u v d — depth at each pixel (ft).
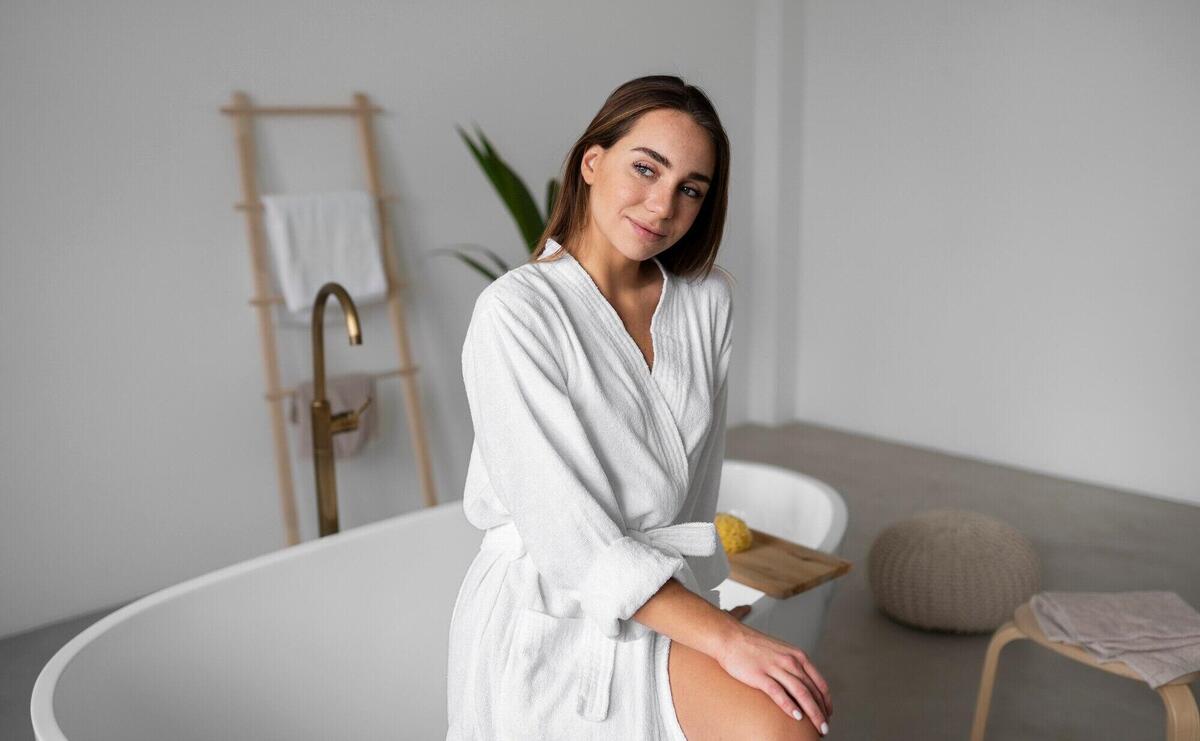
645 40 13.00
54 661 4.92
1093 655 5.57
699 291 4.33
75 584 9.23
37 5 8.50
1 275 8.57
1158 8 11.19
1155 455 11.98
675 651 3.72
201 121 9.50
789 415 15.64
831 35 14.20
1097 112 11.85
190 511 9.84
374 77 10.58
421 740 7.06
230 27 9.56
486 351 3.68
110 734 5.03
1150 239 11.64
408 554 6.96
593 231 3.96
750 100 14.52
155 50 9.16
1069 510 11.53
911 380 14.16
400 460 11.23
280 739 6.20
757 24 14.34
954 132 13.16
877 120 13.92
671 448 4.02
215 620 5.92
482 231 11.70
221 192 9.70
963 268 13.35
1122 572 9.77
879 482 12.59
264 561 6.23
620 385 3.89
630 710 3.68
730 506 8.26
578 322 3.87
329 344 10.50
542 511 3.57
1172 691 5.27
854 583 9.56
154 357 9.46
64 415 9.02
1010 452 13.28
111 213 9.09
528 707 3.83
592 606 3.48
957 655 8.12
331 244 9.98
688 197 3.77
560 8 12.01
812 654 6.38
